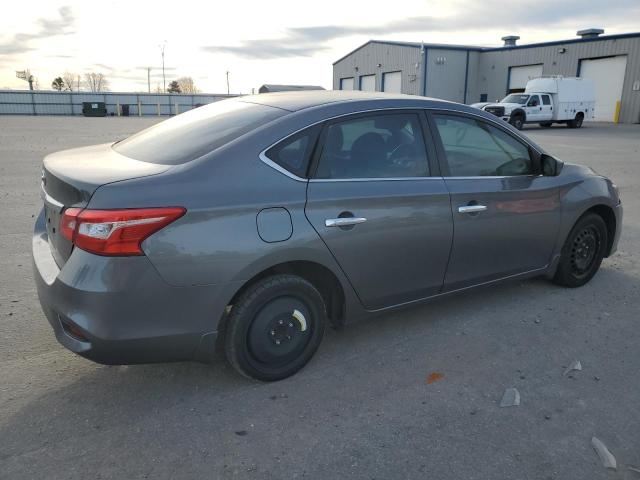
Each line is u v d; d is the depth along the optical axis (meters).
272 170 2.97
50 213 3.02
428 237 3.56
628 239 6.49
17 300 4.29
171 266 2.65
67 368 3.31
